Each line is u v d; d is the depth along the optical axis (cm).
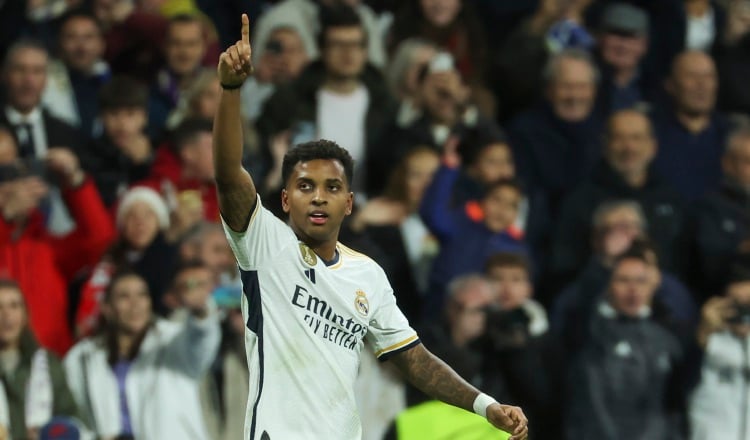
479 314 2438
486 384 2438
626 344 2536
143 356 2384
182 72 3023
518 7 3428
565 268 2831
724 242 2891
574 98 3059
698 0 3550
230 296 2455
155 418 2358
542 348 2494
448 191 2773
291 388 1436
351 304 1473
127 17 3083
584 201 2878
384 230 2672
